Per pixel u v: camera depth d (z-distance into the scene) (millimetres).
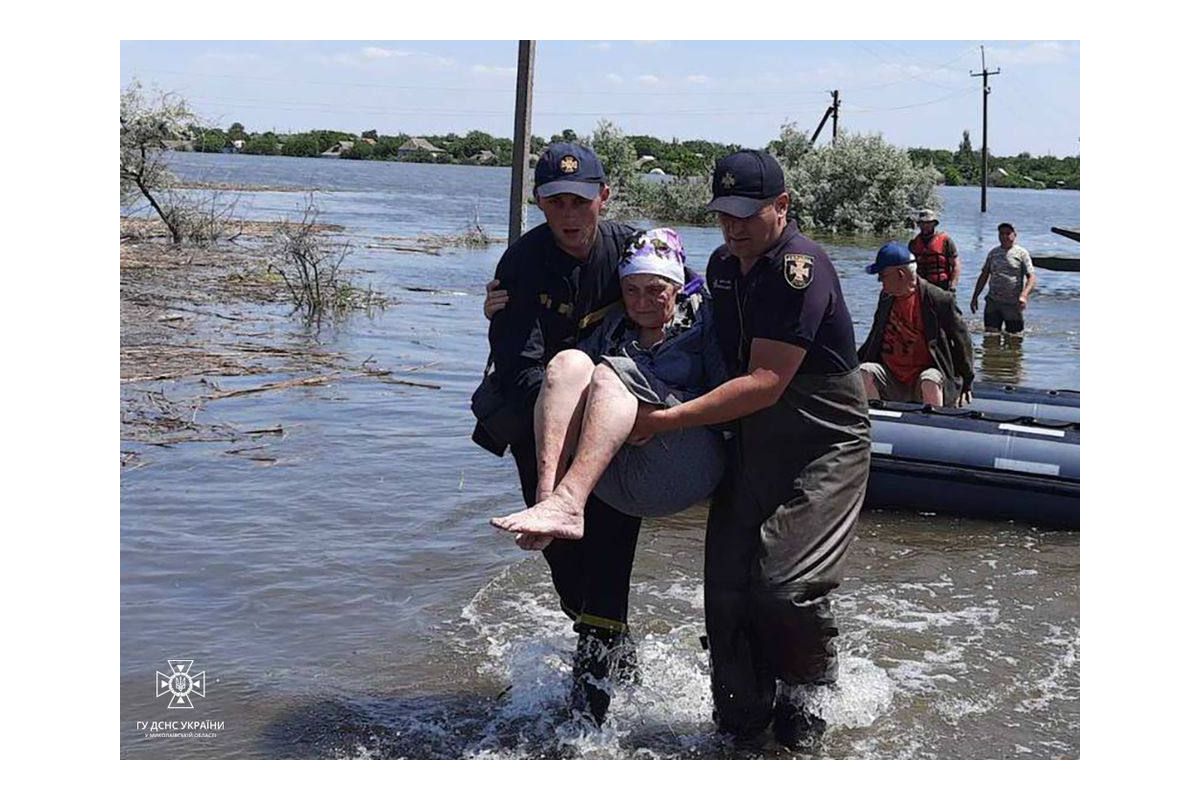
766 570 4883
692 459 5020
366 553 7258
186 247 25859
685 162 51125
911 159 41281
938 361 9250
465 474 8922
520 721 5375
